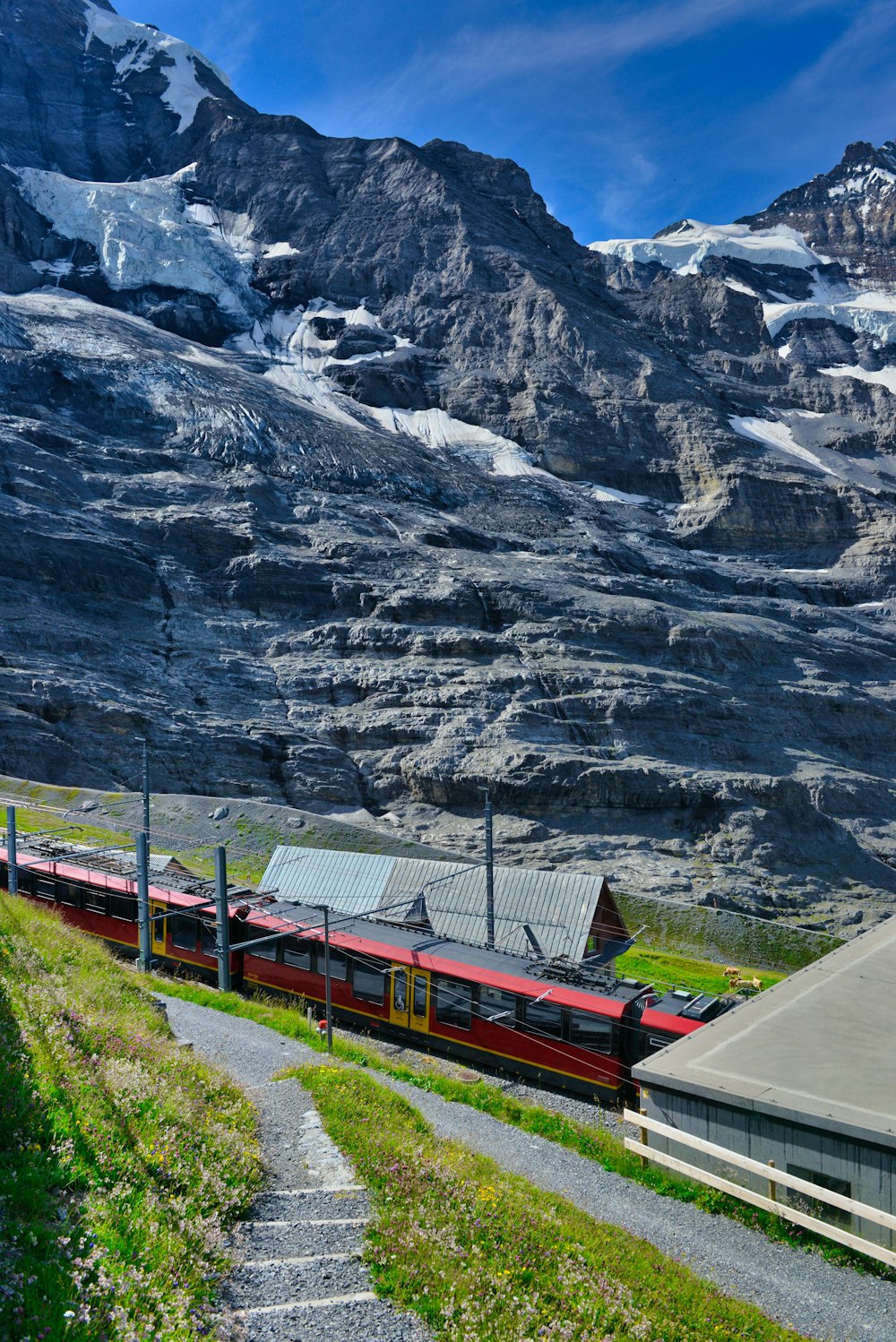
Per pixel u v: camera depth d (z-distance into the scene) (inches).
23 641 4744.1
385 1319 463.8
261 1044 1123.3
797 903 4111.7
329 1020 1202.6
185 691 5064.0
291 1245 530.6
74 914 1828.2
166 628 5551.2
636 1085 1256.8
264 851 3201.3
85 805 3425.2
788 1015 1106.1
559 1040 1299.2
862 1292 711.7
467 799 4709.6
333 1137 715.4
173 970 1678.2
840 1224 818.2
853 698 6294.3
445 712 5172.2
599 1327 491.8
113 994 964.0
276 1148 702.5
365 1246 527.8
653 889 4015.8
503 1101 1116.5
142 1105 618.2
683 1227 802.8
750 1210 839.1
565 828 4571.9
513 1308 483.2
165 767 4362.7
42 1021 688.4
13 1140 490.6
